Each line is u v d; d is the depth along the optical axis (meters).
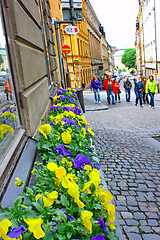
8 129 2.27
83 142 2.64
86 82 42.56
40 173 1.87
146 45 42.31
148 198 3.65
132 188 4.01
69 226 1.27
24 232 1.24
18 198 1.38
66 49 16.45
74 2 11.90
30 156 2.38
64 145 2.36
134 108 15.02
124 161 5.32
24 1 3.39
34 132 3.15
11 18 2.77
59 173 1.61
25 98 2.90
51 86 7.16
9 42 2.65
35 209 1.50
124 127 9.32
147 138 7.55
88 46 47.94
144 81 17.28
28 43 3.51
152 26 34.19
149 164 5.11
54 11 14.13
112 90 17.89
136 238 2.73
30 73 3.31
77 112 4.30
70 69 32.56
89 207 1.48
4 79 2.32
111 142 7.00
